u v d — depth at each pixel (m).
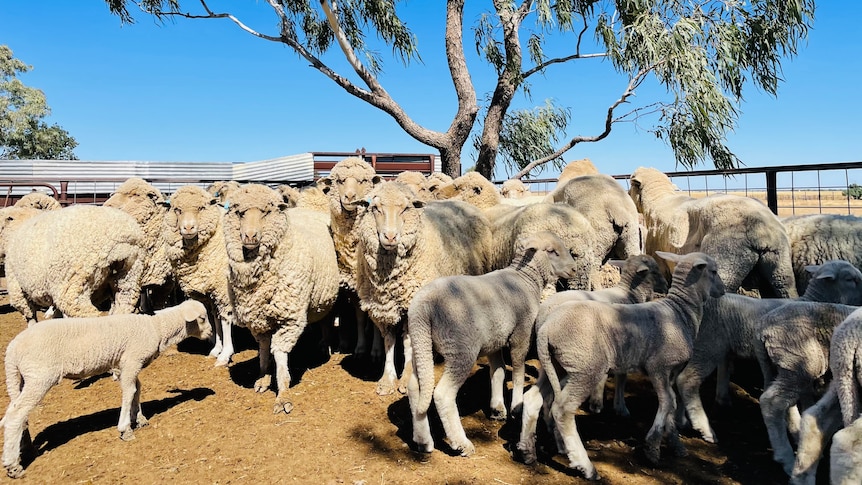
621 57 13.66
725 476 3.86
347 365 6.46
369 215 5.24
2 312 10.12
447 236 5.96
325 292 6.04
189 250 6.32
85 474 3.97
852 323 3.21
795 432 4.20
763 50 13.98
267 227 5.15
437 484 3.72
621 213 6.20
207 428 4.70
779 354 3.90
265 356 5.71
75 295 5.84
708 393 5.44
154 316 4.84
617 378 4.87
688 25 12.16
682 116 13.66
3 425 3.95
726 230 5.34
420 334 4.07
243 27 15.12
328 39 16.44
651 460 4.00
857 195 6.90
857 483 2.94
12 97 39.41
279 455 4.17
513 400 4.73
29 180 10.95
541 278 4.67
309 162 15.53
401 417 4.86
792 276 5.21
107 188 16.22
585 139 15.75
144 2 14.94
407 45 15.55
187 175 16.92
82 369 4.27
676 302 4.14
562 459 4.14
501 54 16.36
